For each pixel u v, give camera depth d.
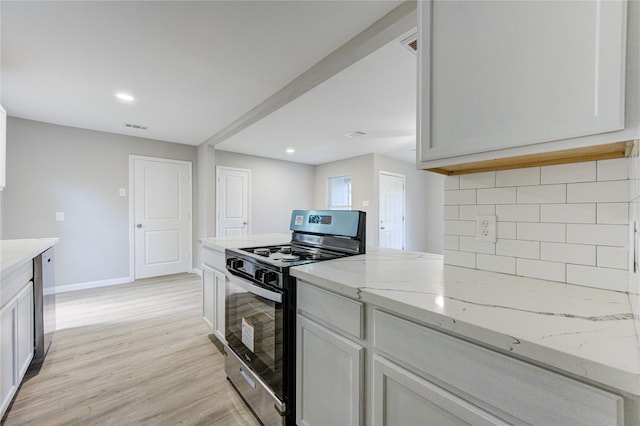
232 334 1.75
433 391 0.73
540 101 0.75
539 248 1.02
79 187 3.86
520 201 1.07
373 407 0.91
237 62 2.17
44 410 1.55
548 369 0.55
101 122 3.62
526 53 0.77
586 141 0.69
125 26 1.75
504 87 0.82
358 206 5.73
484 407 0.65
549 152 0.79
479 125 0.87
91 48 1.98
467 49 0.90
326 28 1.77
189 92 2.70
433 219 6.66
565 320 0.65
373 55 2.10
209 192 4.57
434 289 0.90
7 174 3.38
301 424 1.22
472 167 1.16
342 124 3.75
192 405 1.61
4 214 3.36
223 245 2.06
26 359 1.77
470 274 1.11
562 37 0.71
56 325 2.67
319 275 1.10
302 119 3.55
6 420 1.47
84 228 3.91
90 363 2.02
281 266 1.27
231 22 1.71
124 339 2.40
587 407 0.51
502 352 0.61
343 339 1.01
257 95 2.77
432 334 0.74
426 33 1.01
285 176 6.23
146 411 1.55
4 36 1.84
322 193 6.56
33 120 3.53
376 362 0.89
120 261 4.19
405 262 1.37
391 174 5.84
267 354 1.38
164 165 4.59
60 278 3.73
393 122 3.66
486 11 0.86
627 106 0.63
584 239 0.92
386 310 0.86
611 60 0.64
